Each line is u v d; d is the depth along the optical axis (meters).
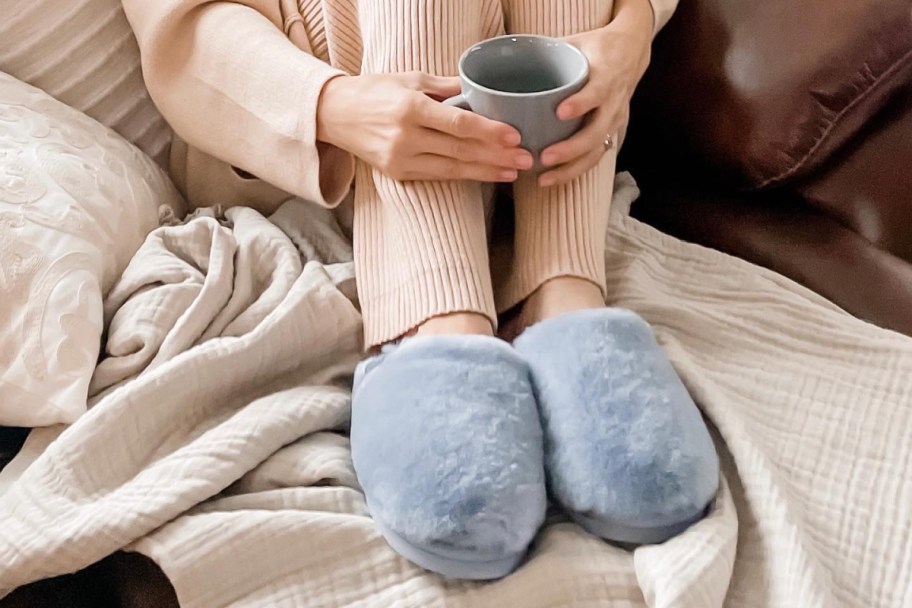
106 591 0.65
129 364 0.69
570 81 0.69
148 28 0.82
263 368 0.71
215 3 0.84
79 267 0.69
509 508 0.56
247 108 0.80
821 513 0.62
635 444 0.59
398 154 0.70
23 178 0.70
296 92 0.76
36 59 0.86
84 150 0.79
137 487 0.60
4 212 0.67
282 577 0.58
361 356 0.77
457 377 0.61
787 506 0.59
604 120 0.72
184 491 0.59
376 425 0.61
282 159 0.79
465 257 0.71
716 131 0.84
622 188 0.93
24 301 0.66
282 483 0.63
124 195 0.78
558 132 0.69
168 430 0.66
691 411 0.63
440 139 0.70
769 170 0.82
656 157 0.95
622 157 0.99
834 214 0.83
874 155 0.81
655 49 0.90
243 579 0.57
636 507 0.57
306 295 0.73
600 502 0.58
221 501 0.61
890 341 0.70
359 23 0.81
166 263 0.74
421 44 0.74
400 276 0.72
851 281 0.77
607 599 0.56
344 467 0.64
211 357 0.67
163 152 0.95
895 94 0.80
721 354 0.76
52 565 0.57
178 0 0.81
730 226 0.86
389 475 0.58
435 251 0.71
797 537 0.57
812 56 0.79
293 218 0.87
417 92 0.69
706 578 0.54
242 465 0.62
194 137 0.85
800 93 0.79
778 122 0.80
